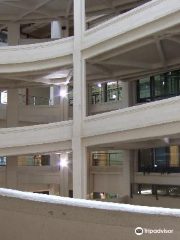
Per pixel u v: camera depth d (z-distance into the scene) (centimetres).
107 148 1928
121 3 2011
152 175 2125
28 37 2977
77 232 212
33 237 220
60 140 1616
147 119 1249
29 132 1683
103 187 2405
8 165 2253
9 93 2312
